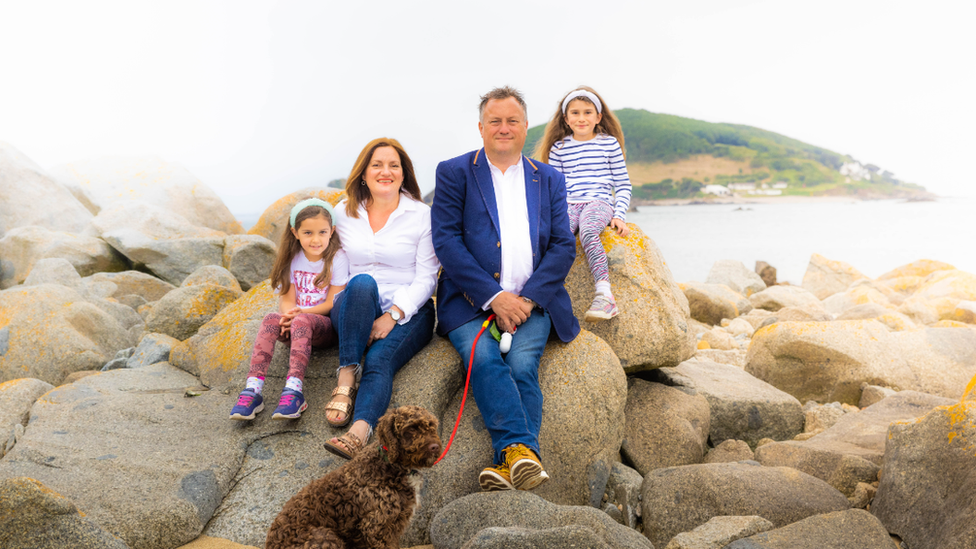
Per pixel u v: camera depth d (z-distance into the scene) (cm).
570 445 408
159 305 639
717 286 1266
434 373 416
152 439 394
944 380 618
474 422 406
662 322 492
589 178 553
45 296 639
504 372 388
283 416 394
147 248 1044
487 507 337
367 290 406
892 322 859
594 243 495
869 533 331
